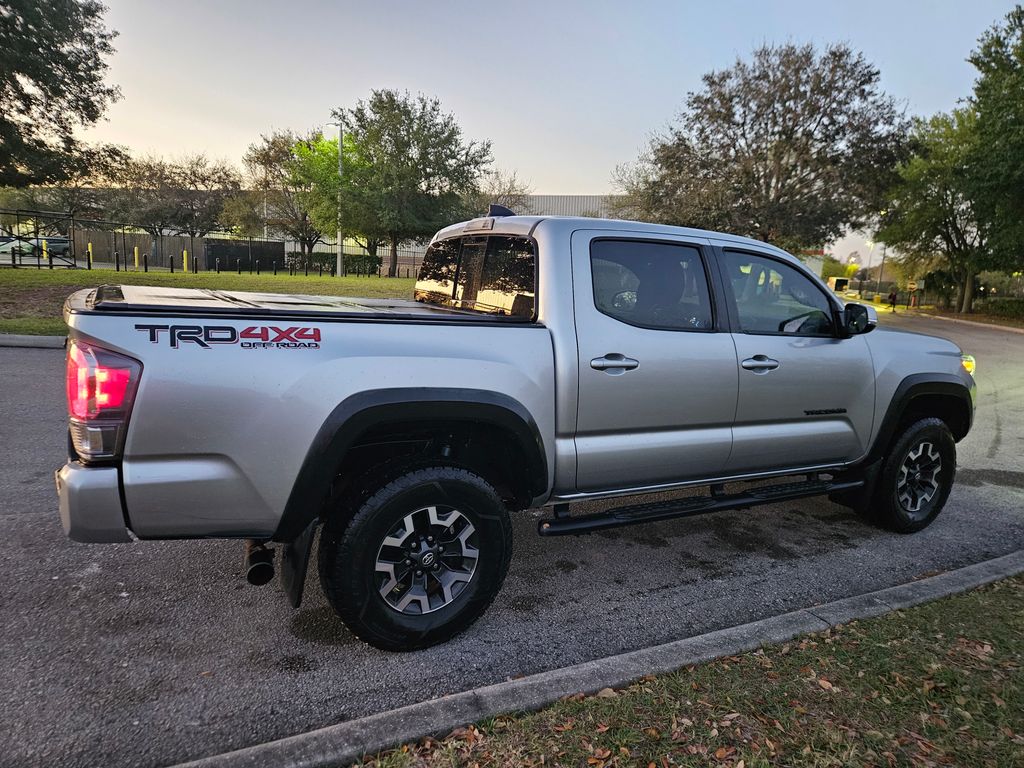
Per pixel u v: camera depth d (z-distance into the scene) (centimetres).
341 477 306
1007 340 2119
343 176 3606
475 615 305
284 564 284
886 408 432
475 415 287
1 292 1545
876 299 4562
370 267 4372
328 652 295
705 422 363
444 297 414
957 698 255
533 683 258
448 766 215
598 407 326
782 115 3047
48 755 224
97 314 233
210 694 262
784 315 398
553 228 328
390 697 265
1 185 2058
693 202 3247
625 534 447
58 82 1866
